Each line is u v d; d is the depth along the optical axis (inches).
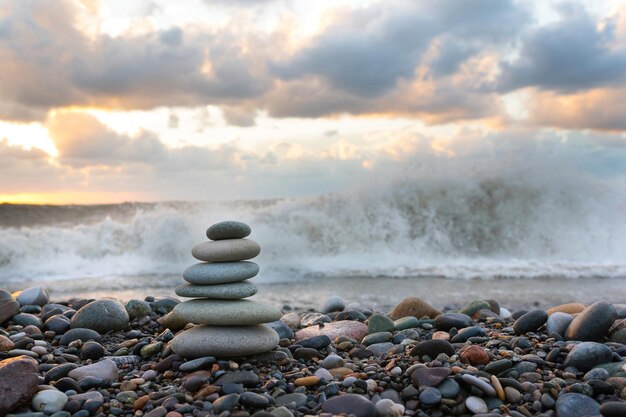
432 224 111.1
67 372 37.2
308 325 49.3
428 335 45.3
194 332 38.2
